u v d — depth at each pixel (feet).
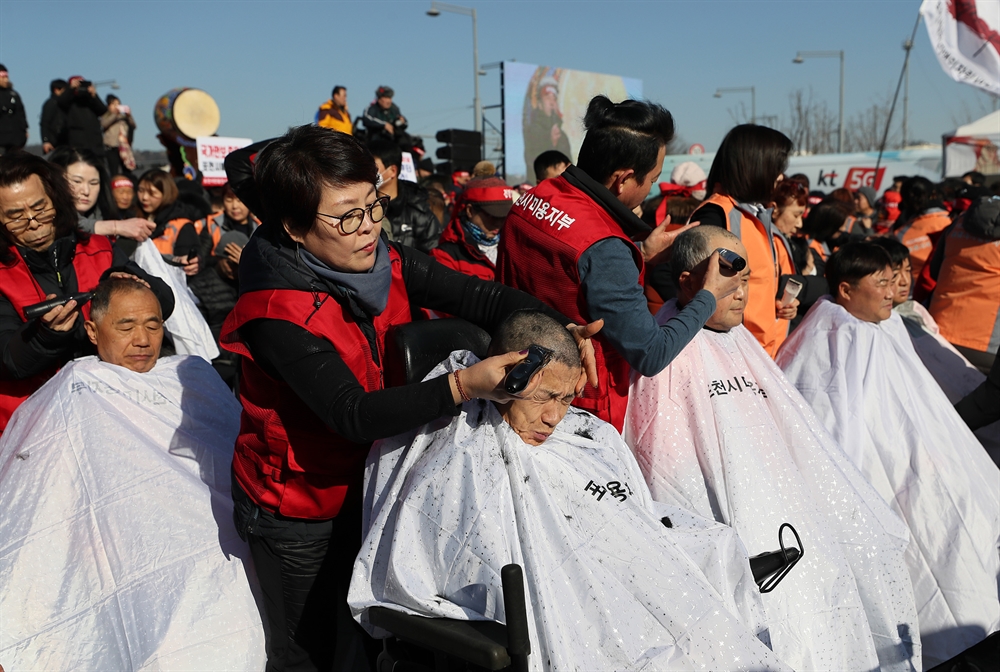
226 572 7.74
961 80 19.03
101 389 8.33
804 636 7.47
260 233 6.42
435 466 6.13
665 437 7.98
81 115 26.61
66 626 7.22
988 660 6.73
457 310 7.30
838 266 10.42
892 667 8.13
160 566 7.50
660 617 6.02
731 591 6.68
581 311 7.48
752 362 8.48
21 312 9.18
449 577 5.96
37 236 9.21
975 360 14.49
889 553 8.30
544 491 6.08
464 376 5.65
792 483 7.98
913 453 9.86
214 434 8.66
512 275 8.00
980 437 12.48
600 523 6.20
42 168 9.23
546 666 5.69
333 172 5.73
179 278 14.17
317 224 5.85
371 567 6.26
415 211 16.38
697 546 6.62
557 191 7.79
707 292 7.68
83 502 7.68
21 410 8.34
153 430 8.32
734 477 7.81
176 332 12.76
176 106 27.35
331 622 7.27
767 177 9.71
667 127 7.65
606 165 7.62
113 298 8.52
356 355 6.32
